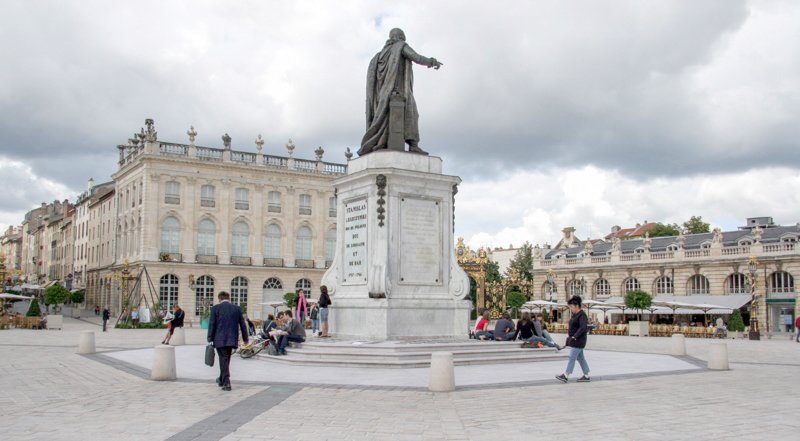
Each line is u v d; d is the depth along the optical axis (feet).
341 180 59.62
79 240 298.15
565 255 218.59
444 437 25.48
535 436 25.66
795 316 162.81
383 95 59.88
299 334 54.90
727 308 146.61
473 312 135.95
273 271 218.79
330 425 27.73
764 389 40.09
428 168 58.54
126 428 27.04
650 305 151.02
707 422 28.71
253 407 32.01
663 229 267.80
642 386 40.73
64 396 36.09
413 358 48.91
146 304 177.78
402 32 62.03
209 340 37.93
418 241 56.65
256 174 219.00
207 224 211.82
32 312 141.49
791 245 165.99
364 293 55.72
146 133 206.39
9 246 485.97
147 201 202.08
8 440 24.86
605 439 25.17
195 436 25.53
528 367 50.26
